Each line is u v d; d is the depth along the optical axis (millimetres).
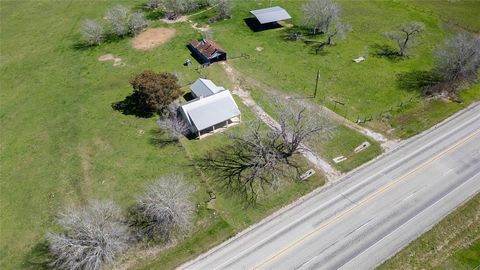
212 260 53375
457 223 56500
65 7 121938
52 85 88625
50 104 82875
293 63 92438
